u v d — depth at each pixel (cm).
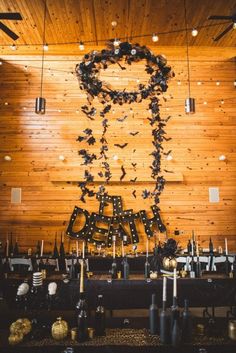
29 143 646
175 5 519
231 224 635
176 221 634
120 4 518
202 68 678
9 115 653
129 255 565
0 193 632
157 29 596
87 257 539
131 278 386
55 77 664
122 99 386
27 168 639
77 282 374
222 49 682
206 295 378
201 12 539
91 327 247
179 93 668
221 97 670
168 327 222
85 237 617
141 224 629
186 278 382
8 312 296
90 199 634
